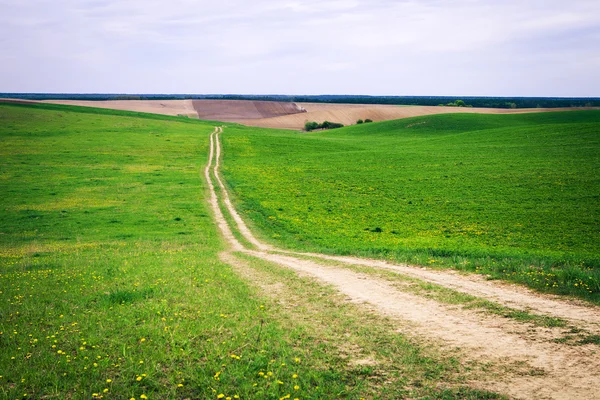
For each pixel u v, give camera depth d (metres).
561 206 37.44
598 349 9.33
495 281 15.72
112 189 49.00
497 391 7.77
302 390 7.92
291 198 45.12
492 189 44.75
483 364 8.82
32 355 9.49
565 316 11.47
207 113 177.12
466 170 54.72
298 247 27.78
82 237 31.67
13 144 73.69
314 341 10.12
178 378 8.39
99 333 10.73
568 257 21.95
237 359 9.17
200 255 24.19
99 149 72.75
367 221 35.97
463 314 11.90
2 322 11.82
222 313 12.26
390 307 12.67
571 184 44.19
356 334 10.52
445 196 43.53
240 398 7.77
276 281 16.58
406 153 71.00
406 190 47.00
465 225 33.59
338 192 47.44
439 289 14.44
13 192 47.12
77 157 66.62
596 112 127.50
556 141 68.81
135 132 91.00
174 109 182.25
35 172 56.81
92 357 9.35
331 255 24.14
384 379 8.30
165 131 95.38
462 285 15.21
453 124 118.00
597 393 7.59
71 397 7.84
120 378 8.48
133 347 9.81
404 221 35.59
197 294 14.41
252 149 78.50
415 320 11.48
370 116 170.62
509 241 28.78
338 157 70.06
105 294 14.49
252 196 46.00
